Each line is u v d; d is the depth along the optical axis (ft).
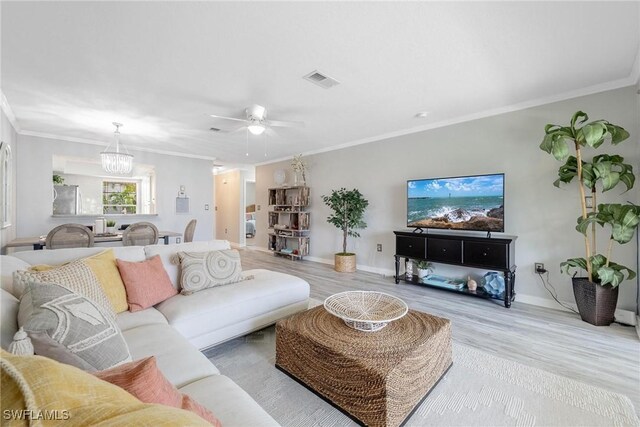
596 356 7.04
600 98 9.50
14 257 6.01
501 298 10.93
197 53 7.42
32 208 14.75
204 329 6.64
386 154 15.57
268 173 23.70
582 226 8.81
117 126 13.57
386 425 4.44
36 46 7.04
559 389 5.74
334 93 9.98
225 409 3.32
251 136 15.70
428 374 5.45
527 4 5.73
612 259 9.35
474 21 6.23
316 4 5.68
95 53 7.39
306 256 20.26
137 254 7.61
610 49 7.34
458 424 4.83
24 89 9.50
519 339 7.96
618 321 9.00
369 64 8.02
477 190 11.64
